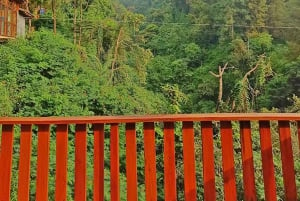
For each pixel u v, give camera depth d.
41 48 16.11
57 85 12.59
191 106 29.95
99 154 2.50
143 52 29.33
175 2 55.12
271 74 28.73
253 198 2.49
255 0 42.34
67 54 16.41
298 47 32.53
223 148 2.53
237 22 42.16
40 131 2.53
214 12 45.12
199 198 7.91
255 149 8.76
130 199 2.49
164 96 24.36
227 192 2.50
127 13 36.19
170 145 2.53
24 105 10.65
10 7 17.50
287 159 2.51
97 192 2.48
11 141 2.52
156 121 2.48
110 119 2.47
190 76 36.22
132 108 14.31
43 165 2.49
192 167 2.52
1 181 2.47
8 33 17.06
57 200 2.48
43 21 27.08
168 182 2.50
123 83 22.20
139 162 8.16
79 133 2.54
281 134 2.54
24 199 2.46
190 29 45.34
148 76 34.34
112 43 28.41
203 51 40.44
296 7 41.03
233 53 33.62
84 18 29.72
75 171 2.50
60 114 10.77
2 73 12.16
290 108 23.09
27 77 12.32
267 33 38.81
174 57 40.78
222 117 2.47
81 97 12.65
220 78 26.89
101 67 22.53
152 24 47.94
